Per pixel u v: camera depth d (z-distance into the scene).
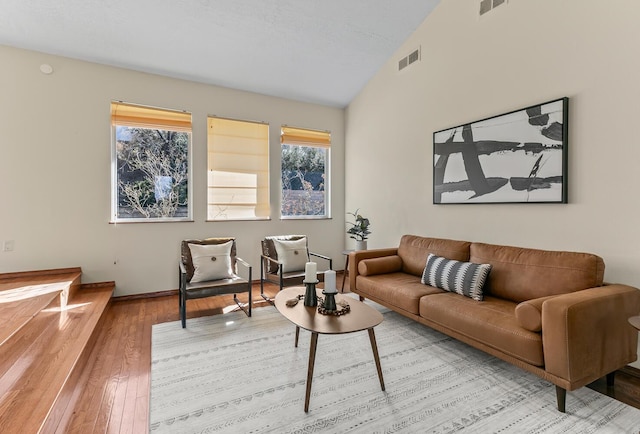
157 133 4.09
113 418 1.77
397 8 3.52
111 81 3.78
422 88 3.84
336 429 1.70
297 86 4.61
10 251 3.39
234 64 3.98
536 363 1.91
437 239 3.43
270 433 1.67
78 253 3.67
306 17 3.41
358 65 4.34
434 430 1.68
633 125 2.18
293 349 2.62
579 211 2.47
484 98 3.15
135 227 3.92
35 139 3.46
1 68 3.33
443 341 2.77
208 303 3.82
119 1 2.96
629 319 1.69
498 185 3.02
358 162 5.04
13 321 2.17
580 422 1.74
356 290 3.57
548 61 2.64
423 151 3.87
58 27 3.17
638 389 2.04
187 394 2.00
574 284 2.22
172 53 3.67
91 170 3.70
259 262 4.69
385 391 2.03
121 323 3.16
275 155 4.80
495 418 1.78
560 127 2.54
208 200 4.34
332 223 5.30
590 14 2.38
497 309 2.34
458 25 3.38
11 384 1.82
